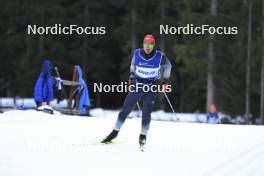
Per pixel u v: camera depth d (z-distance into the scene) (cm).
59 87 4553
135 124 3091
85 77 12862
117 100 13825
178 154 2123
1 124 2966
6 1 12456
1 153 2047
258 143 2473
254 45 9262
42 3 12500
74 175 1667
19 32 12962
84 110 4828
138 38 12850
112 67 13438
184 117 9131
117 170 1766
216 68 9312
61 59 12750
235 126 3131
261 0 9712
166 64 2272
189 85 11975
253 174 1755
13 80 12362
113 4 12544
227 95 10306
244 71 10075
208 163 1933
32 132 2661
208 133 2791
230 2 9750
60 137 2514
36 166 1800
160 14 12762
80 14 13262
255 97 10556
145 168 1811
